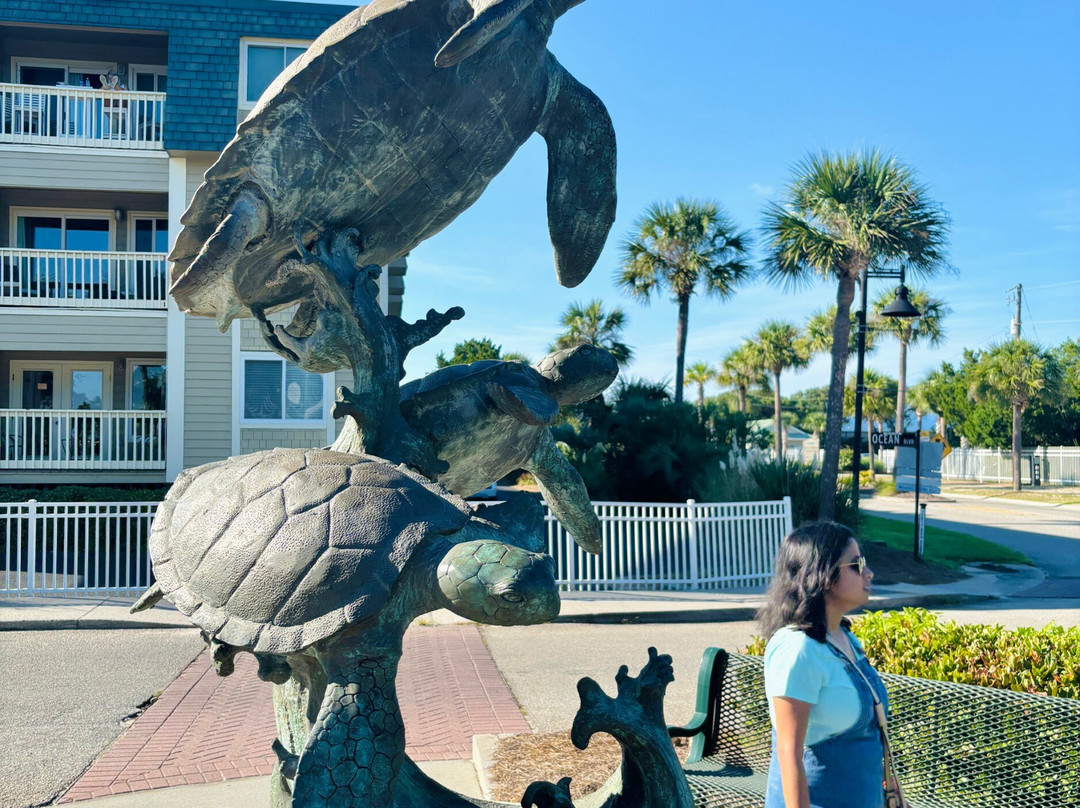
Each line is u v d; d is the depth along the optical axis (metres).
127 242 19.50
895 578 13.68
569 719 6.46
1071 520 25.02
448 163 2.96
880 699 2.40
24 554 14.74
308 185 2.76
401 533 2.31
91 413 17.06
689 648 9.18
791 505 14.67
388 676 2.24
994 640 4.84
